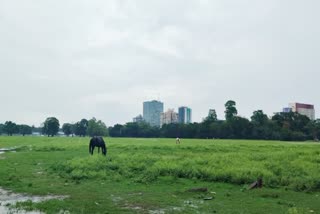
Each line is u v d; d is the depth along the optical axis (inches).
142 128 6889.8
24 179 940.0
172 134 6131.9
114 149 1914.4
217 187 829.8
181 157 1285.7
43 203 644.1
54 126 7381.9
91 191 773.3
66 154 1672.0
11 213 581.9
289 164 1074.1
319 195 746.2
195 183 879.1
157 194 741.3
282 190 793.6
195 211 594.9
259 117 5713.6
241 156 1272.1
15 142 3051.2
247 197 714.8
